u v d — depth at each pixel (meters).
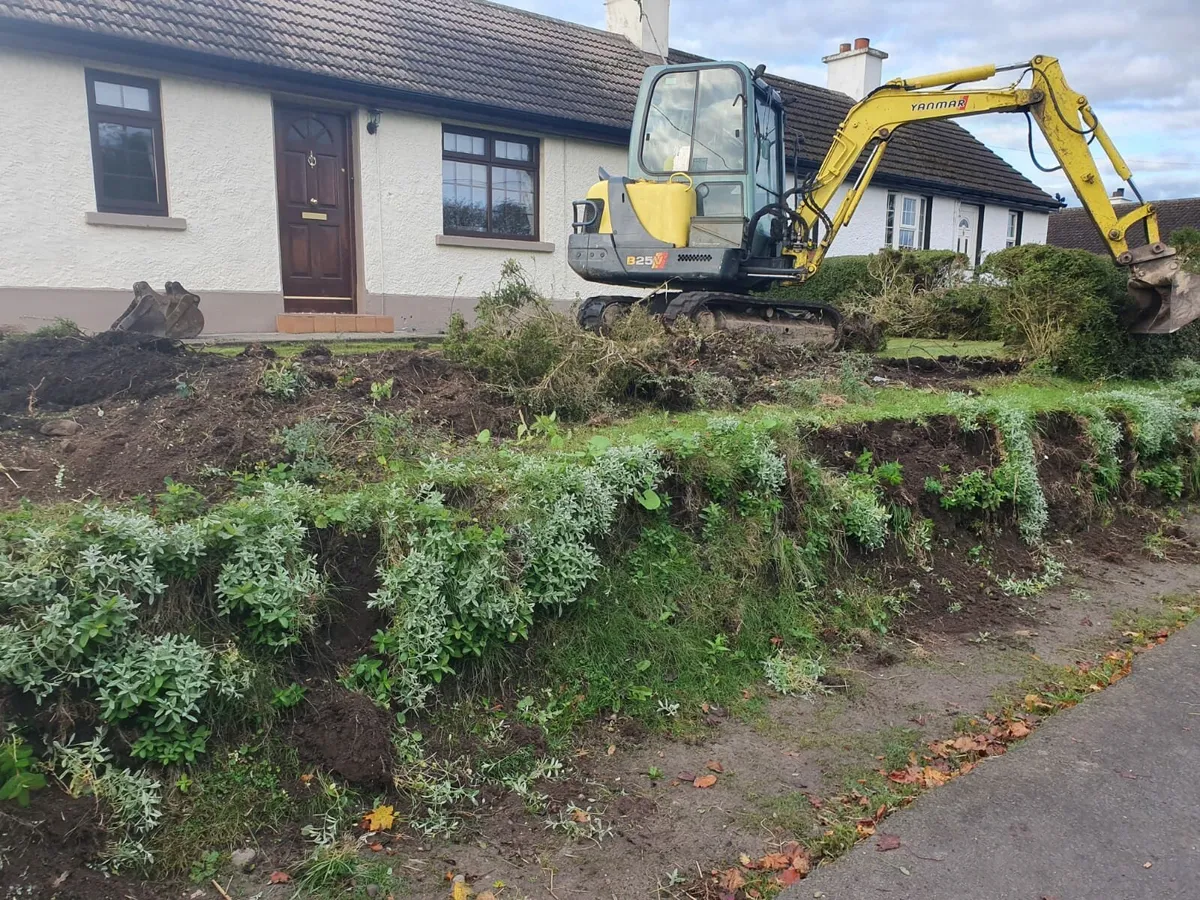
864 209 18.91
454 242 12.40
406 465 4.23
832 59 21.50
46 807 2.57
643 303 9.34
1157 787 3.36
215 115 10.31
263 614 3.05
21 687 2.66
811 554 4.75
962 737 3.72
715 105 9.19
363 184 11.55
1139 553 6.41
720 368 6.92
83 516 2.96
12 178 9.10
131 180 9.93
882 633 4.71
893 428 5.83
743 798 3.25
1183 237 9.76
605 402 5.84
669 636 4.04
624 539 4.22
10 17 8.68
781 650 4.30
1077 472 6.70
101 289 9.75
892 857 2.92
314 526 3.39
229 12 10.96
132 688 2.76
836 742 3.67
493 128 12.69
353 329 11.18
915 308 12.66
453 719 3.41
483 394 5.61
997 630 4.94
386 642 3.33
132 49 9.47
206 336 9.66
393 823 2.97
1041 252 9.80
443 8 14.04
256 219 10.77
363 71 11.33
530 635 3.77
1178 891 2.77
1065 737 3.73
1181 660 4.56
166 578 2.99
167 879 2.64
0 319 9.17
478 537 3.52
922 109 9.79
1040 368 9.33
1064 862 2.90
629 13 16.42
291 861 2.76
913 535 5.33
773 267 9.43
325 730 3.09
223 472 3.97
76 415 4.62
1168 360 10.05
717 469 4.54
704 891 2.76
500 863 2.85
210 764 2.92
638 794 3.26
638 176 9.60
